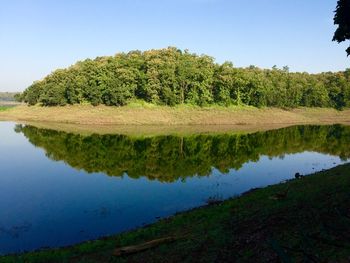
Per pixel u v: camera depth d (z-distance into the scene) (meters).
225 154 51.84
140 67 113.81
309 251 12.17
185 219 20.88
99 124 89.81
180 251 15.21
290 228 14.70
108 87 102.75
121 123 90.69
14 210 25.30
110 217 23.86
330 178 22.72
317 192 19.23
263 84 120.06
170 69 105.56
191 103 111.44
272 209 18.17
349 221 13.75
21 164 42.62
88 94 105.56
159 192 30.22
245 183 33.88
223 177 36.44
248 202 21.98
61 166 41.72
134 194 29.66
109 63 111.69
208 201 26.66
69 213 24.66
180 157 49.22
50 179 35.09
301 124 104.44
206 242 15.53
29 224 22.52
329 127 95.94
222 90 113.12
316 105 137.00
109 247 17.31
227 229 16.81
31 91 119.19
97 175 37.03
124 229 21.59
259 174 38.16
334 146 60.25
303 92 133.12
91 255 16.38
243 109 114.00
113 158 47.75
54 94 107.31
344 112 133.62
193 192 30.30
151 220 23.17
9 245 19.25
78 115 97.44
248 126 94.62
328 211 15.36
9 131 75.31
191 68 108.25
